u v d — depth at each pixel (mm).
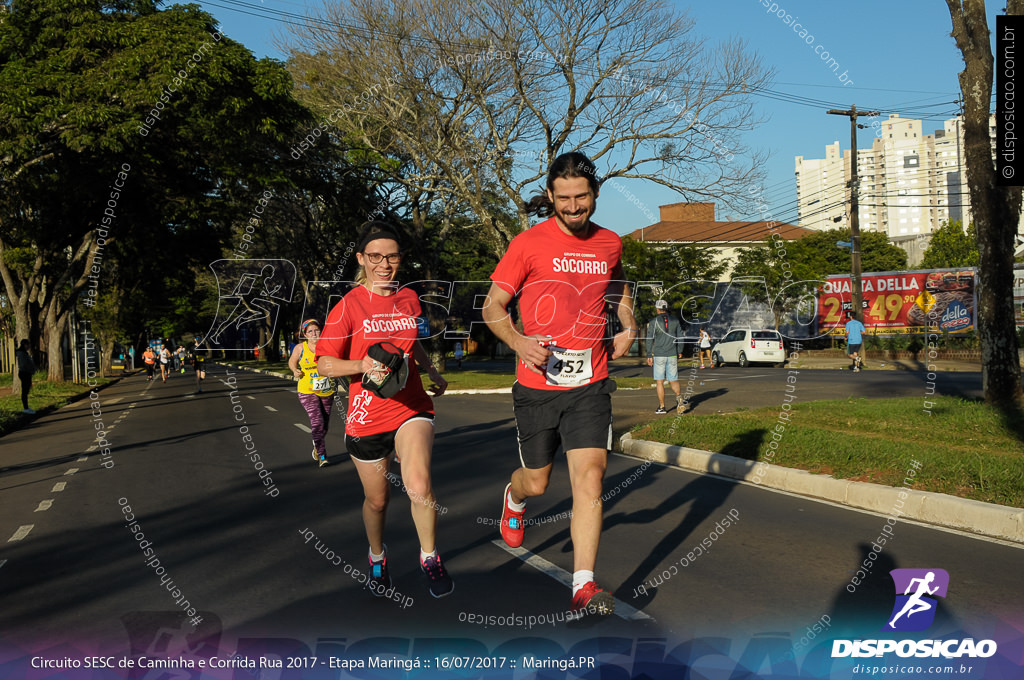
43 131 17891
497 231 22422
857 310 29234
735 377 22812
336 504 7164
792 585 4574
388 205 26531
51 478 9281
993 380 11227
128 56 18188
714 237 36562
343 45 21391
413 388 4359
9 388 33000
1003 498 5957
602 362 4234
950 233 56625
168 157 21094
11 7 19922
